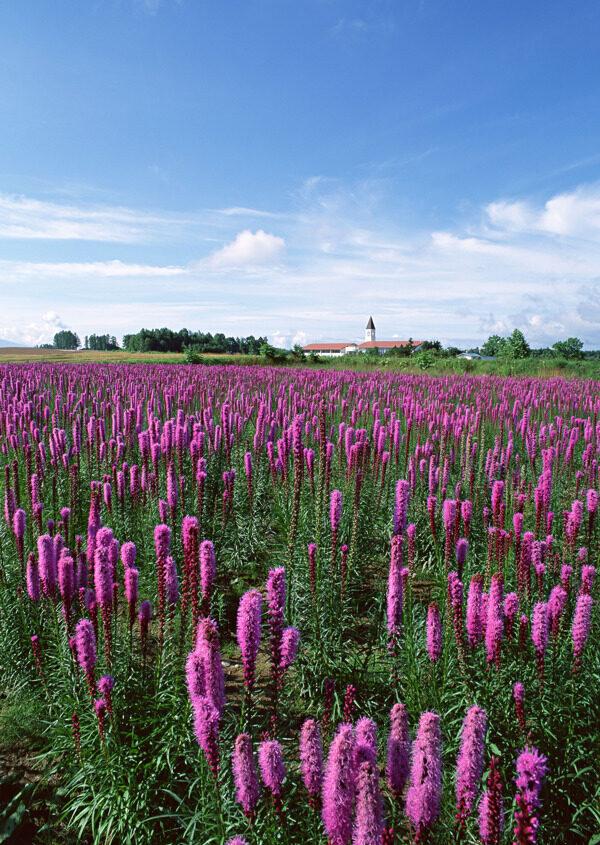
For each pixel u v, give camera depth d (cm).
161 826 342
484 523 680
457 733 382
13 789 394
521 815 213
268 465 930
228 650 559
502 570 532
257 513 834
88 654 355
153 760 366
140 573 649
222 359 5406
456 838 274
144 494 754
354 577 633
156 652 478
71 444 992
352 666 482
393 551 399
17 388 1530
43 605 518
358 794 203
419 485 859
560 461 945
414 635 466
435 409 1413
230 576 704
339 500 536
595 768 354
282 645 333
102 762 365
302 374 2669
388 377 2636
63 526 573
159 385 1911
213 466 920
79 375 2298
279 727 421
